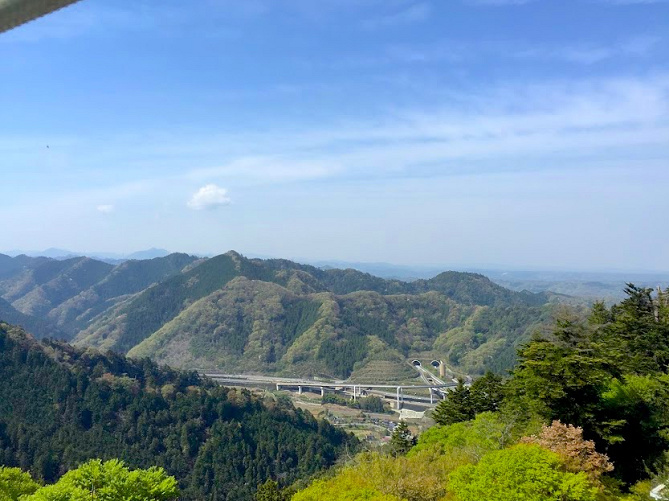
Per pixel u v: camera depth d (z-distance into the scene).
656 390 20.58
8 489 17.12
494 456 14.20
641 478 18.47
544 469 13.13
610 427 18.64
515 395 22.08
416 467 18.34
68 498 14.98
